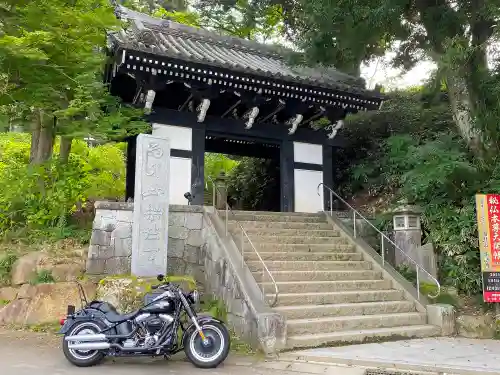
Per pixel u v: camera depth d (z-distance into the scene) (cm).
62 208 956
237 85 992
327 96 1077
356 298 775
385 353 595
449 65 879
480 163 924
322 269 859
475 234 865
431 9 933
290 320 671
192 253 891
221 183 1452
